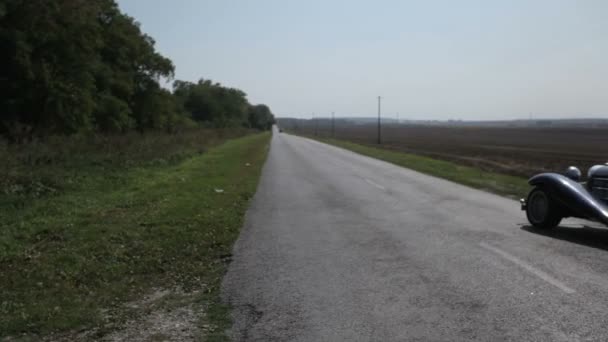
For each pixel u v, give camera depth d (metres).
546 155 41.62
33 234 8.57
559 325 4.57
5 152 16.33
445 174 21.14
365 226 9.66
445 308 5.05
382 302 5.27
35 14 30.78
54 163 17.89
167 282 6.14
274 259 7.18
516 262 6.74
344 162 29.38
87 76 35.50
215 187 15.62
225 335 4.48
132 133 30.30
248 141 62.03
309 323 4.74
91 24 35.69
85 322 4.79
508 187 16.31
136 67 53.44
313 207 12.26
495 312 4.91
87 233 8.59
